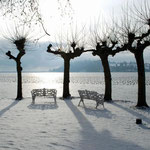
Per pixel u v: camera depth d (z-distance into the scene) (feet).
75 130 29.40
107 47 66.69
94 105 55.88
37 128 30.14
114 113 44.19
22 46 71.97
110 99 67.36
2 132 27.73
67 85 73.77
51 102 61.26
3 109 47.75
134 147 22.52
